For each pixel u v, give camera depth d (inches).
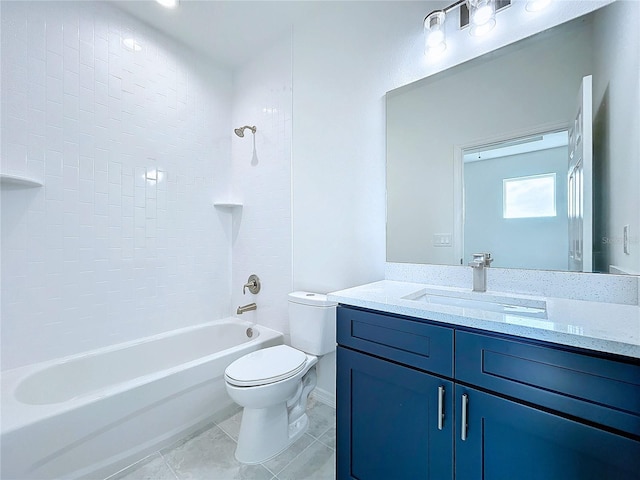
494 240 51.8
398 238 62.7
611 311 36.4
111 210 73.8
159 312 83.0
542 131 47.1
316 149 76.9
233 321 95.3
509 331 31.6
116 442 52.4
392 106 63.3
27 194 61.6
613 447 26.4
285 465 54.8
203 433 63.8
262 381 53.9
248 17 77.2
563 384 28.8
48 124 64.0
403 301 42.7
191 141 90.1
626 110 39.8
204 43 87.6
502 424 32.3
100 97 71.7
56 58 65.0
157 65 82.3
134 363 75.4
